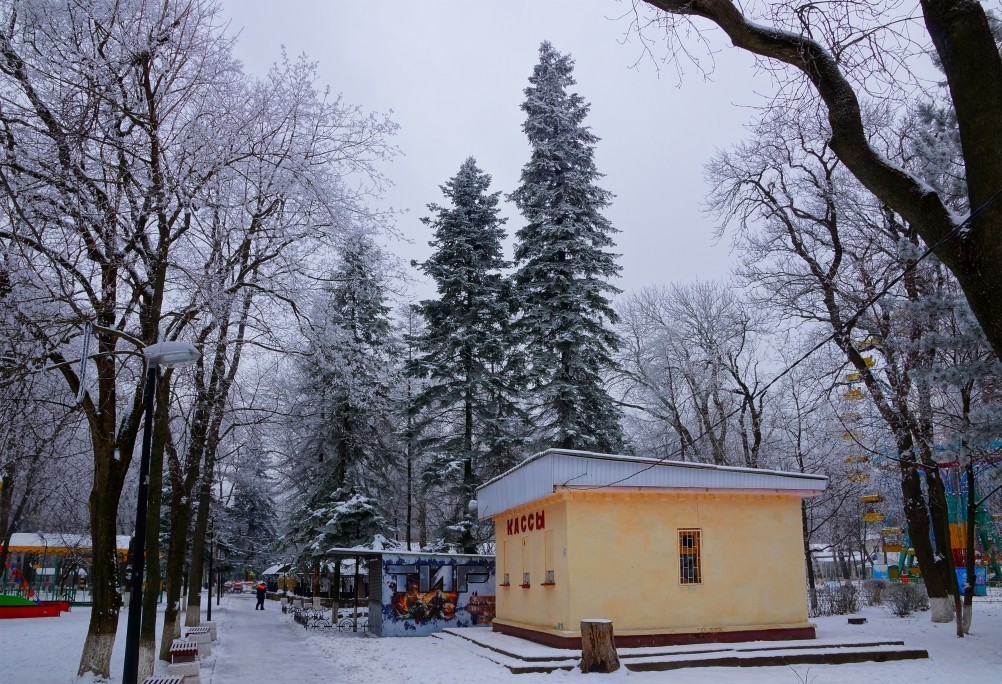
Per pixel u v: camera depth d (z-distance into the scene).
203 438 19.56
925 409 19.12
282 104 15.71
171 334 14.79
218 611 42.62
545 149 29.88
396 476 36.94
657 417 35.31
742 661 14.91
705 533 17.27
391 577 23.72
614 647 14.34
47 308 13.66
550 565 17.48
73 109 13.25
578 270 29.20
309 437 31.89
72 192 12.76
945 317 17.19
